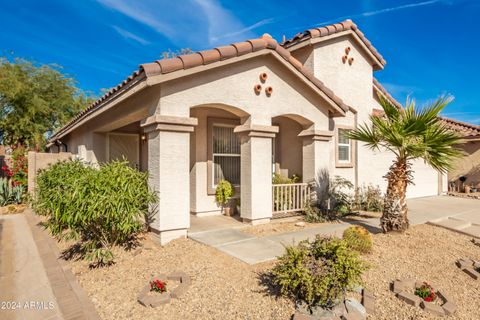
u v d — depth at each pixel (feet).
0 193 43.88
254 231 25.46
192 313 13.17
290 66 28.50
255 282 15.75
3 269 20.01
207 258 19.19
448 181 59.72
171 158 22.47
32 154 43.32
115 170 19.89
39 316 14.02
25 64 82.74
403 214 24.61
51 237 26.94
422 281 16.44
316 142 32.42
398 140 22.47
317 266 13.15
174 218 22.62
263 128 27.40
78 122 40.14
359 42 40.65
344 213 32.83
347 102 40.09
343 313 12.74
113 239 21.40
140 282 16.30
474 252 21.42
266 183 28.30
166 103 22.17
